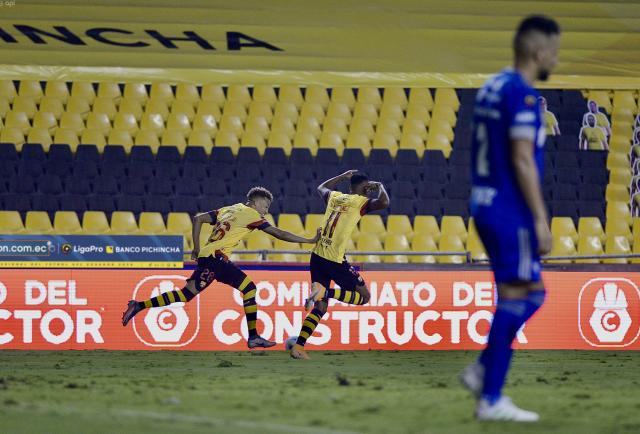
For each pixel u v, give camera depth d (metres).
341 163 56.22
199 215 33.16
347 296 32.38
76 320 36.16
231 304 36.53
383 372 26.30
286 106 60.06
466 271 37.28
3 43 59.91
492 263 15.70
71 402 17.17
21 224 51.88
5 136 57.16
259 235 51.03
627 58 61.22
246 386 20.83
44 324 36.06
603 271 37.56
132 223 51.94
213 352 35.50
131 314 33.00
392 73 60.88
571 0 62.84
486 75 60.88
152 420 14.54
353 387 20.66
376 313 36.88
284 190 54.81
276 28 62.03
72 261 36.19
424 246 52.12
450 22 62.28
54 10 61.31
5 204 52.97
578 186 56.75
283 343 36.75
